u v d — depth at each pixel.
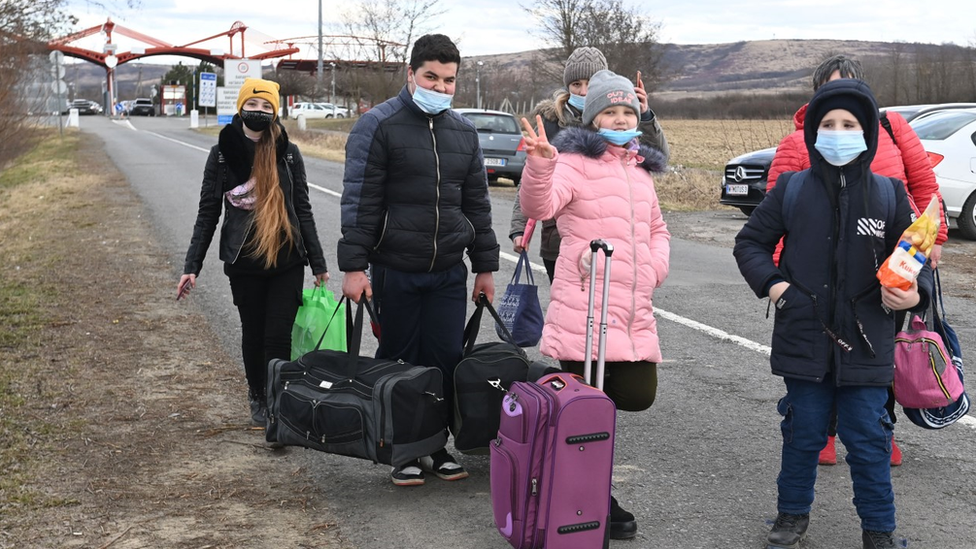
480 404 4.06
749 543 3.73
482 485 4.32
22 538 3.64
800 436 3.62
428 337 4.30
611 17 39.06
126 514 3.89
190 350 6.47
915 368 3.84
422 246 4.12
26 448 4.57
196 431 4.92
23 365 6.02
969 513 4.04
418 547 3.65
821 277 3.50
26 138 18.80
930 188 4.55
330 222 13.01
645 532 3.82
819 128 3.54
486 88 58.72
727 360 6.38
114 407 5.25
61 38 16.84
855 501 3.62
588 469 3.36
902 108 13.60
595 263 3.66
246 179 4.80
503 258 10.52
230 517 3.89
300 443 4.14
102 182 19.58
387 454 3.95
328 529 3.80
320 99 73.06
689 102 63.56
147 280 8.92
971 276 9.74
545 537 3.35
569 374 3.57
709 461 4.61
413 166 4.07
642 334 3.88
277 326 4.85
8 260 10.09
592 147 3.79
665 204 16.36
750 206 14.21
